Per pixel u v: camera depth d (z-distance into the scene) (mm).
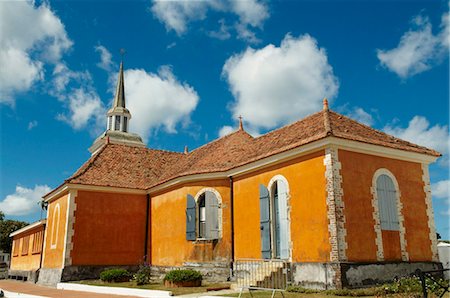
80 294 17562
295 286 15023
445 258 18641
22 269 32844
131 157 29000
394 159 16938
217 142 25859
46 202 29016
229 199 20234
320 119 17906
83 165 26812
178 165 27656
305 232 15523
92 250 23859
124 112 47312
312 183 15555
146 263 23234
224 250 19703
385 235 15602
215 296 14141
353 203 15023
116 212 25078
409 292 12781
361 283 14219
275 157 17266
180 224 22062
